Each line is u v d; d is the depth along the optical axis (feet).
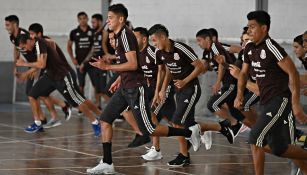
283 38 58.85
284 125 27.55
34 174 32.91
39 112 49.47
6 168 34.47
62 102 51.47
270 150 28.04
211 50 42.14
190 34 63.41
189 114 35.58
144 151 40.88
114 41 32.27
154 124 32.68
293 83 26.71
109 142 33.27
